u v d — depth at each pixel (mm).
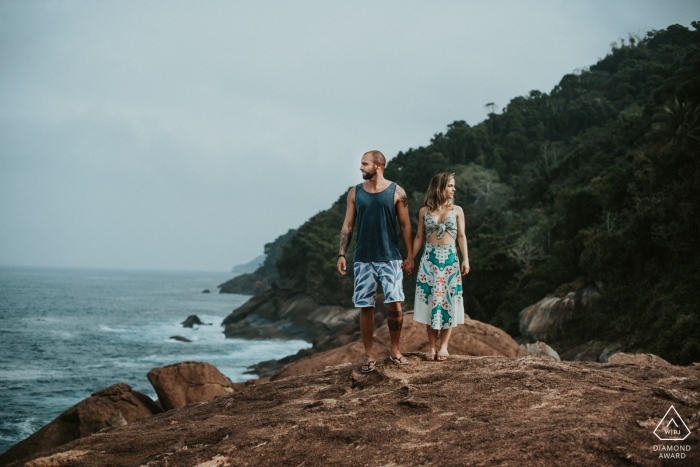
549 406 3514
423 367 4852
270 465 3207
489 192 76500
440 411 3646
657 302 27344
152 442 3953
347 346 9984
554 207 49438
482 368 4621
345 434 3424
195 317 65750
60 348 41844
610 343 29406
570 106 113312
